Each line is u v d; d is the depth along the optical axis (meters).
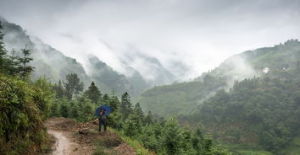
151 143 18.70
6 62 21.53
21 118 7.52
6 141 6.68
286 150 187.50
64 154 9.88
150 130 27.38
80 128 16.47
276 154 182.12
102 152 10.04
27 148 7.80
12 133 7.02
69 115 27.81
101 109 14.30
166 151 16.28
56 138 12.66
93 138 12.71
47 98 13.32
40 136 9.39
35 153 8.42
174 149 16.42
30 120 8.52
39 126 9.53
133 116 30.33
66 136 13.54
